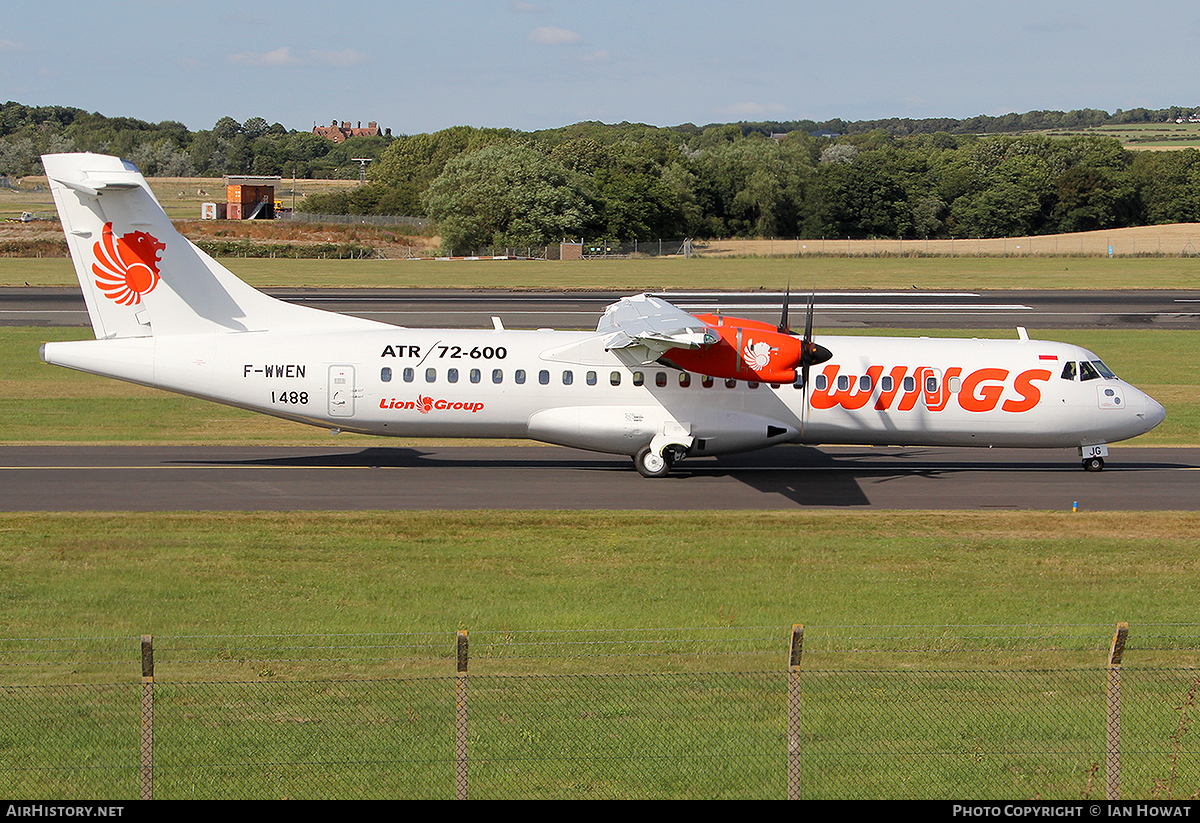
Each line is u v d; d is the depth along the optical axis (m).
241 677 33.56
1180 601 43.19
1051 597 43.56
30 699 31.61
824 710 31.03
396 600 42.19
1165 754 28.50
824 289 180.00
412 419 64.88
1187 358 115.75
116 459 69.12
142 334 63.56
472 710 30.86
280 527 53.22
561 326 133.00
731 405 65.44
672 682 33.16
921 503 60.62
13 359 107.44
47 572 45.25
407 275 196.88
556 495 61.19
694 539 52.19
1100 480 67.38
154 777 26.52
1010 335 129.12
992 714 30.91
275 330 65.12
